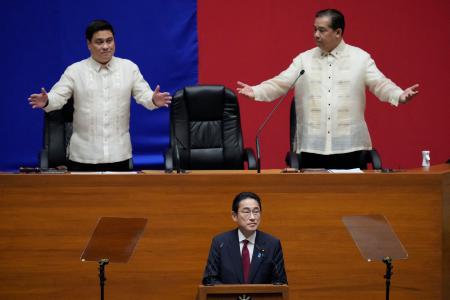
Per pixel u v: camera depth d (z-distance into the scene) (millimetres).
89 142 21625
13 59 27766
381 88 21656
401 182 19125
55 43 27750
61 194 18828
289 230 19016
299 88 22156
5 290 18844
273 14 28172
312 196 19016
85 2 27719
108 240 15812
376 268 19031
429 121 28531
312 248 19016
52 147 22547
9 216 18797
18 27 27688
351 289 19031
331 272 19031
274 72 28266
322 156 22031
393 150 28641
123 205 18875
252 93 21875
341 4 28172
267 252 16375
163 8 27969
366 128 22219
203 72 28219
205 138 23531
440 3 28250
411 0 28219
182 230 18922
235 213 16391
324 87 21859
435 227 19188
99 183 18828
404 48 28312
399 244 15867
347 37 28297
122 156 21766
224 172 19406
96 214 18859
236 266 16344
